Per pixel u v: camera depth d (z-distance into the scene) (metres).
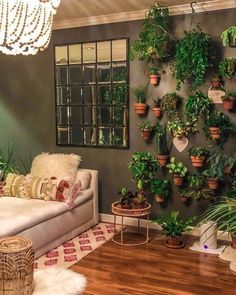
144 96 4.12
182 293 2.72
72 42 4.46
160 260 3.32
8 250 2.45
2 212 3.41
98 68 4.37
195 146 3.92
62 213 3.71
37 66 4.72
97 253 3.49
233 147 3.74
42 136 4.82
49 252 3.51
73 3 3.68
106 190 4.48
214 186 3.72
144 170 3.98
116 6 3.80
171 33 3.91
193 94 3.86
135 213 3.64
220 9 3.68
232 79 3.69
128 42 4.14
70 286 2.76
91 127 4.50
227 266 3.19
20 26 2.50
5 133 5.06
